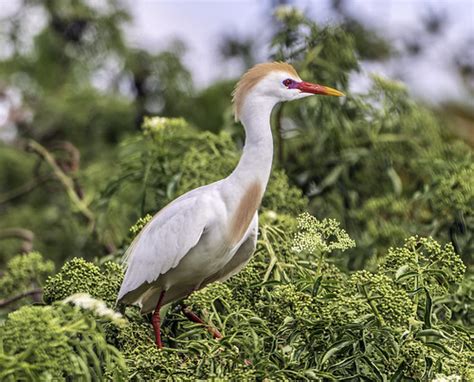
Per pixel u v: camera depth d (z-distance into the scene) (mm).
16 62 21672
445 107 18578
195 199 9375
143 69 20562
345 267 11227
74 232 15812
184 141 12828
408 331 7941
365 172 14008
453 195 11555
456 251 11586
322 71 14234
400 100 14328
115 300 9297
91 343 7523
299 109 14594
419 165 13703
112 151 19344
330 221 9016
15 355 7215
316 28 14305
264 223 10484
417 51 19891
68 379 7914
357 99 14211
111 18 21312
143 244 9414
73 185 15391
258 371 7715
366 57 19094
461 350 8234
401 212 12594
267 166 9578
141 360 7883
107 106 19906
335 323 7961
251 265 9773
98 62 21266
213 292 8984
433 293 8961
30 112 20250
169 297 9695
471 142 16250
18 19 21766
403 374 7863
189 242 9172
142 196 11992
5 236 14703
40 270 11500
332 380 7906
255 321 8242
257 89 9664
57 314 7461
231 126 14406
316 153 13992
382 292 8031
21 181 18984
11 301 11172
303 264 9812
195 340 8414
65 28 21812
